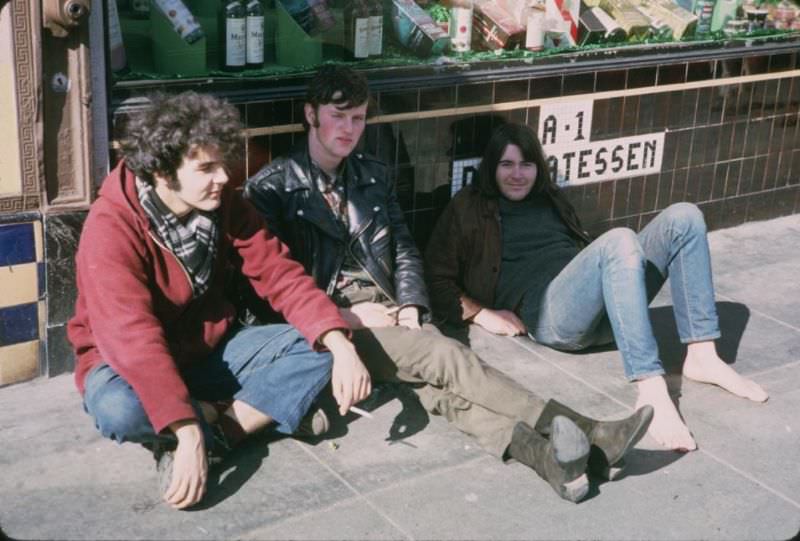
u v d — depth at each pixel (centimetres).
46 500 304
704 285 381
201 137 285
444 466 331
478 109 446
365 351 339
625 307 349
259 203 363
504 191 414
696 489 326
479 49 452
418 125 434
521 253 418
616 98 486
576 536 300
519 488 322
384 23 428
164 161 288
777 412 375
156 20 373
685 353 420
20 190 348
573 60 469
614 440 315
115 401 294
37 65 338
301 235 370
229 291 358
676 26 506
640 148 504
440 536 297
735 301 471
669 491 324
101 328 291
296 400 323
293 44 408
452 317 423
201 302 319
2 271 353
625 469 335
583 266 371
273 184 366
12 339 362
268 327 330
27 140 344
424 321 383
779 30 543
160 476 306
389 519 303
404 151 434
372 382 349
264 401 322
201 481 294
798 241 547
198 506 304
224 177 293
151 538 288
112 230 294
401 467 330
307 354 319
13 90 338
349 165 376
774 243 543
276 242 333
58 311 367
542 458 314
